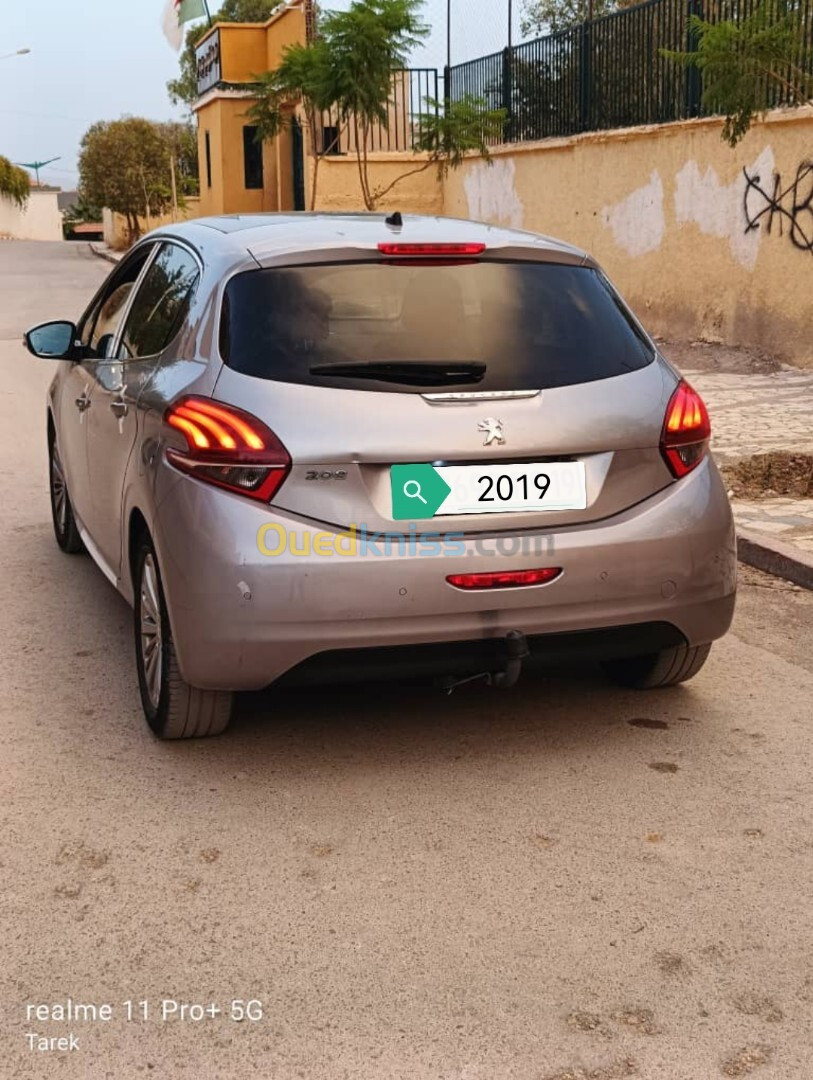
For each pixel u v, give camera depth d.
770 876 3.29
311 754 4.06
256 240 4.07
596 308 4.07
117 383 4.60
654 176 15.55
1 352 16.94
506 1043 2.60
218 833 3.52
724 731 4.25
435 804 3.70
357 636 3.56
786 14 7.54
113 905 3.14
